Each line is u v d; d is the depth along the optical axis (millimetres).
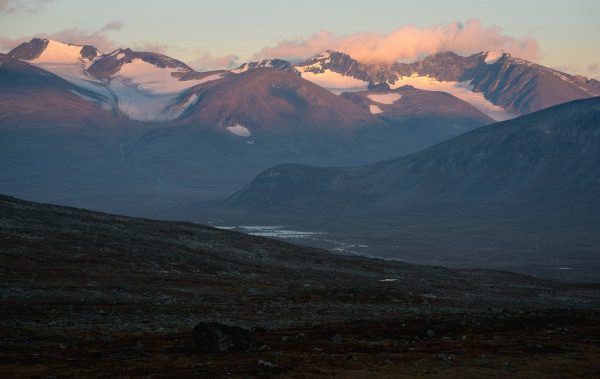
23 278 88938
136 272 107750
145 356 43000
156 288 93312
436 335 56000
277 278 123438
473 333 57812
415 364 40969
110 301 78375
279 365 39688
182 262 122312
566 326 63156
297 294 96062
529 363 41938
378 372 38312
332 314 78688
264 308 81312
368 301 95500
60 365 39750
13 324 57312
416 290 124312
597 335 55625
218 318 69750
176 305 78500
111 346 47406
